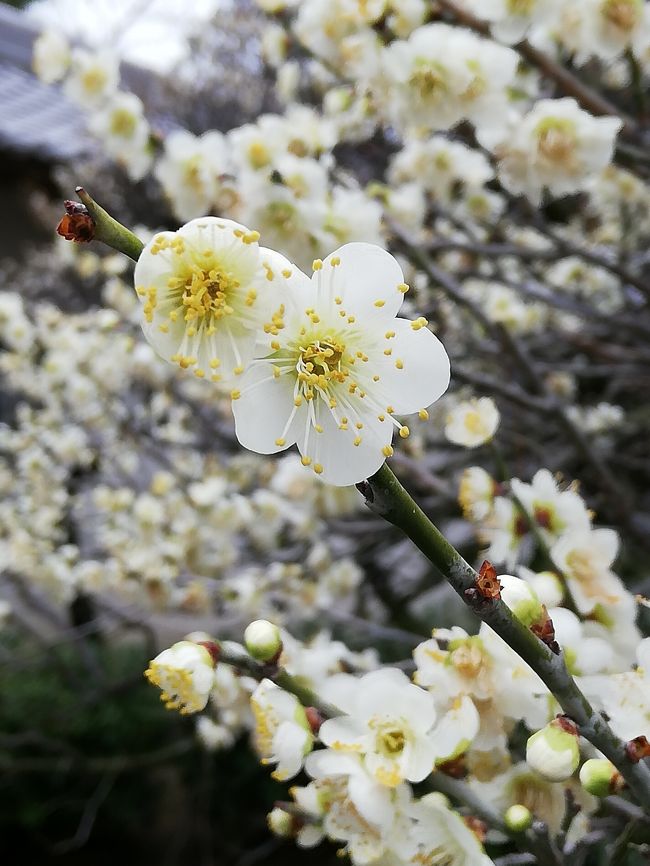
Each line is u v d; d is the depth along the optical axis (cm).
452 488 33
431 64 23
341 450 12
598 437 50
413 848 14
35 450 53
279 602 41
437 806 14
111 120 29
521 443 43
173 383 46
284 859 58
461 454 45
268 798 58
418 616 65
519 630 13
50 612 64
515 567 18
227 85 103
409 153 32
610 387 54
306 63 66
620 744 13
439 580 55
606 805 15
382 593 56
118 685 57
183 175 26
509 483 19
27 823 57
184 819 60
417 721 14
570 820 15
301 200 24
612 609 17
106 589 54
